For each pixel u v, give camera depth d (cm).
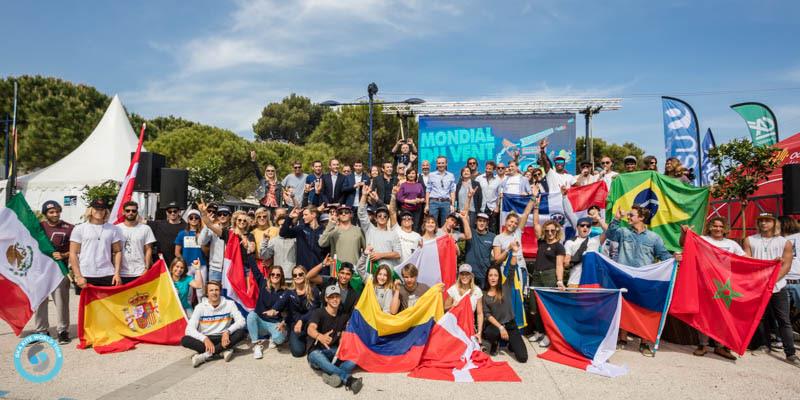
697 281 729
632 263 786
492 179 1082
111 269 770
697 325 719
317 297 718
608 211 959
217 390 559
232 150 3092
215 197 1988
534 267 812
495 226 1058
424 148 1912
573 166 1830
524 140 1856
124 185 1055
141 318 760
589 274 761
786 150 1331
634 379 611
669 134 1454
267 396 543
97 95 3662
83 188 1828
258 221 926
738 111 1402
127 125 2075
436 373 618
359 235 828
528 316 817
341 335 659
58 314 755
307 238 841
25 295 737
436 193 1066
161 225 891
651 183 934
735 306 704
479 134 1880
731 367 662
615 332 677
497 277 712
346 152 3089
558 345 709
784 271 694
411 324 673
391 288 720
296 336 682
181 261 816
